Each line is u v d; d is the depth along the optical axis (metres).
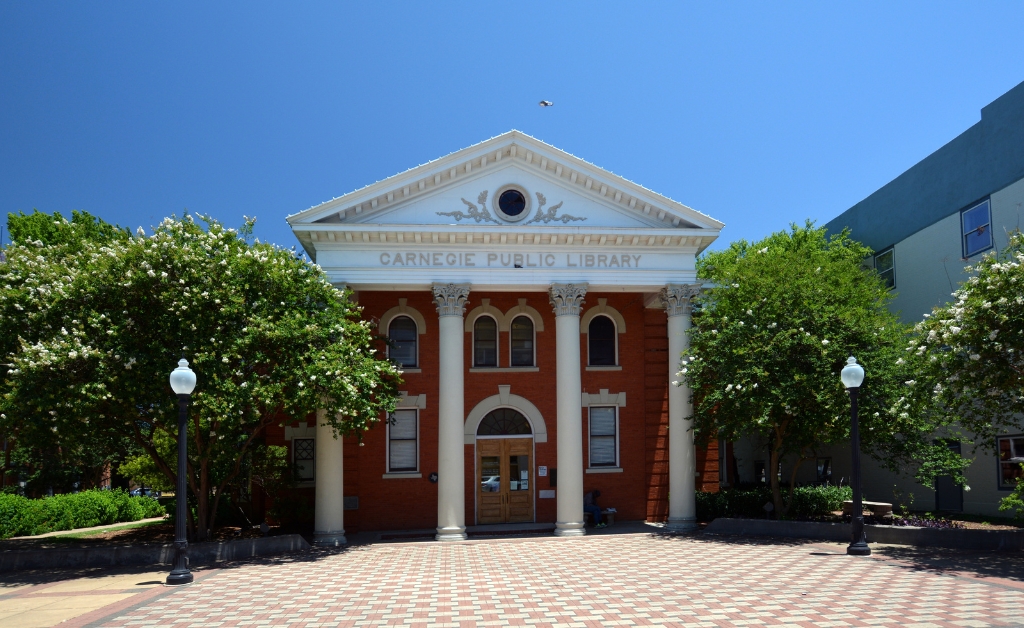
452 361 21.75
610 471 25.17
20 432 17.75
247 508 24.61
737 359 19.92
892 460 20.70
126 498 32.47
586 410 25.41
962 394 16.64
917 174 26.19
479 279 22.19
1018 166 21.11
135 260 17.08
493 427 24.98
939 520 20.50
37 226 31.44
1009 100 21.48
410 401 24.56
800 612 10.45
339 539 20.61
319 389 17.66
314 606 11.75
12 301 17.00
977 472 23.06
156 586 13.91
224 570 15.89
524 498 24.77
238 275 17.94
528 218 22.52
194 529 19.97
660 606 11.11
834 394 18.75
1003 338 14.40
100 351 15.88
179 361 15.09
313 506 24.14
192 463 20.67
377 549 19.30
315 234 21.67
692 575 13.88
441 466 21.45
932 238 25.28
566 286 22.28
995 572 13.38
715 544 18.53
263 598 12.49
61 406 15.88
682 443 22.44
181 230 18.48
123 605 12.05
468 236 22.03
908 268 26.67
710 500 23.67
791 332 19.34
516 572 14.96
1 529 23.31
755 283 21.22
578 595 12.22
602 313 25.86
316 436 22.08
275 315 18.19
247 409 18.59
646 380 25.61
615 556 16.95
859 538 15.98
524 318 25.69
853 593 11.68
